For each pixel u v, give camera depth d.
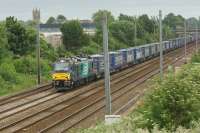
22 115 76.69
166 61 180.25
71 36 199.50
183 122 34.47
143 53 186.75
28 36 160.12
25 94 101.62
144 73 142.38
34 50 161.88
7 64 128.75
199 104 35.00
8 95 98.81
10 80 118.94
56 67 109.00
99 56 131.00
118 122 33.59
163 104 35.09
